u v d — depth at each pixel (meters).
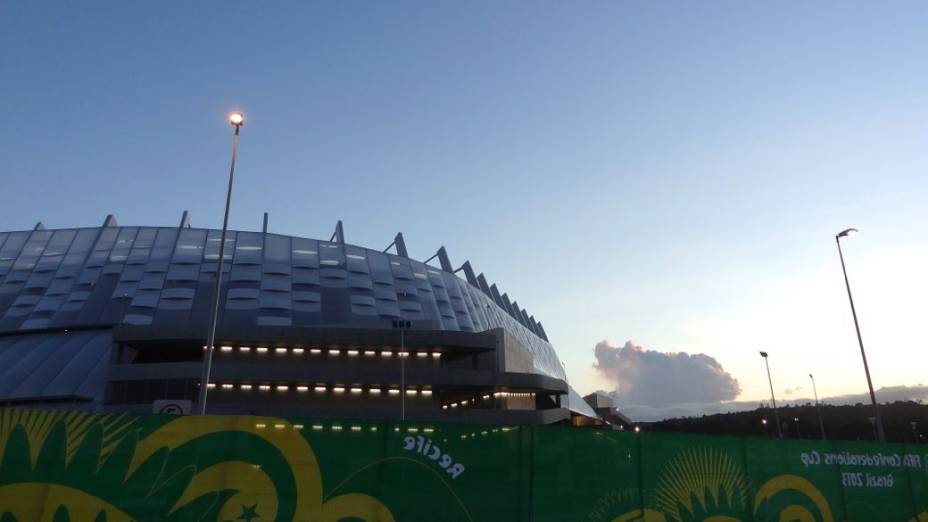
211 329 22.08
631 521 13.16
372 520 11.19
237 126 25.73
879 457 17.41
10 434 9.83
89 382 58.31
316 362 62.88
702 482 14.34
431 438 11.94
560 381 67.75
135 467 10.27
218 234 88.81
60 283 77.06
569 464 12.88
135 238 86.62
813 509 15.81
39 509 9.69
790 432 185.00
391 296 84.75
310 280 81.81
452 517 11.65
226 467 10.69
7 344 66.62
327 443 11.30
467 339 65.06
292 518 10.77
